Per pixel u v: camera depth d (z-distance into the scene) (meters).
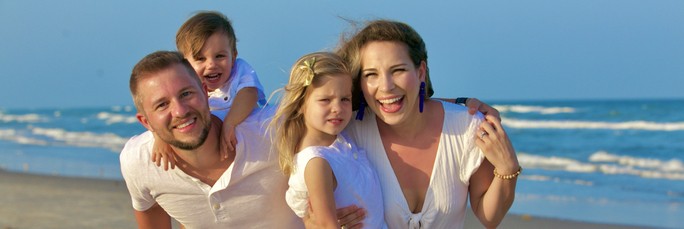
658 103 50.09
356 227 3.53
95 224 8.50
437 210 3.60
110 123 45.56
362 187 3.53
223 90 4.54
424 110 3.66
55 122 50.81
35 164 18.52
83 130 38.53
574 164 17.45
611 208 10.59
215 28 4.54
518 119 35.88
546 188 12.98
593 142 23.80
